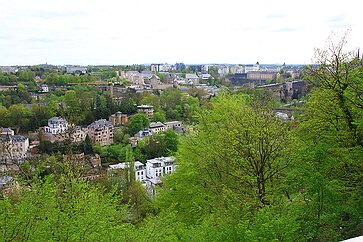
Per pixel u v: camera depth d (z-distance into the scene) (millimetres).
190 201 21234
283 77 180875
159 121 118750
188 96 142125
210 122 23484
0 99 114875
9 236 12234
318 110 21391
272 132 18703
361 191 16969
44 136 81062
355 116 20203
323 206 14523
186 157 22422
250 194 18609
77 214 13875
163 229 14305
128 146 89500
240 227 12680
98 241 12961
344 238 15320
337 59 21234
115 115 117250
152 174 76062
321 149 16375
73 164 23344
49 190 14125
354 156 18172
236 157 19062
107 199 16531
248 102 24328
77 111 104812
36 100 125875
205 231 13617
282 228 12367
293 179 15875
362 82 19891
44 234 12641
